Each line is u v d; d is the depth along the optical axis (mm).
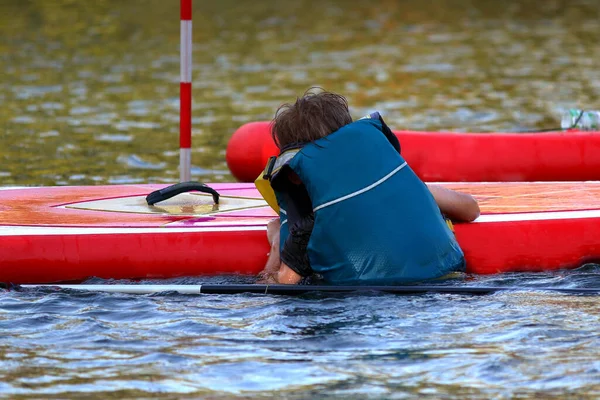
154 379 11859
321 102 15281
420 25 73062
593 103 41562
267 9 82938
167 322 13883
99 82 48062
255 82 48500
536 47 60688
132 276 16281
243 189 20156
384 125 15672
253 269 16484
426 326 13500
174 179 28078
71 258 16109
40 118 38375
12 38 65062
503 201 18703
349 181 14867
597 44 61750
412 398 11227
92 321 13930
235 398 11289
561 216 17219
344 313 14031
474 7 84125
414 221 15078
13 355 12656
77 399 11312
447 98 43375
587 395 11234
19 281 16078
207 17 77938
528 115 38906
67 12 78188
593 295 14852
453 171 25578
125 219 17328
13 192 19828
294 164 14945
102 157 31172
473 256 16562
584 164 25625
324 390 11484
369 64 54375
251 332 13422
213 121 38125
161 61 55438
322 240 14945
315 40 65000
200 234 16438
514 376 11789
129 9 80375
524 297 14727
